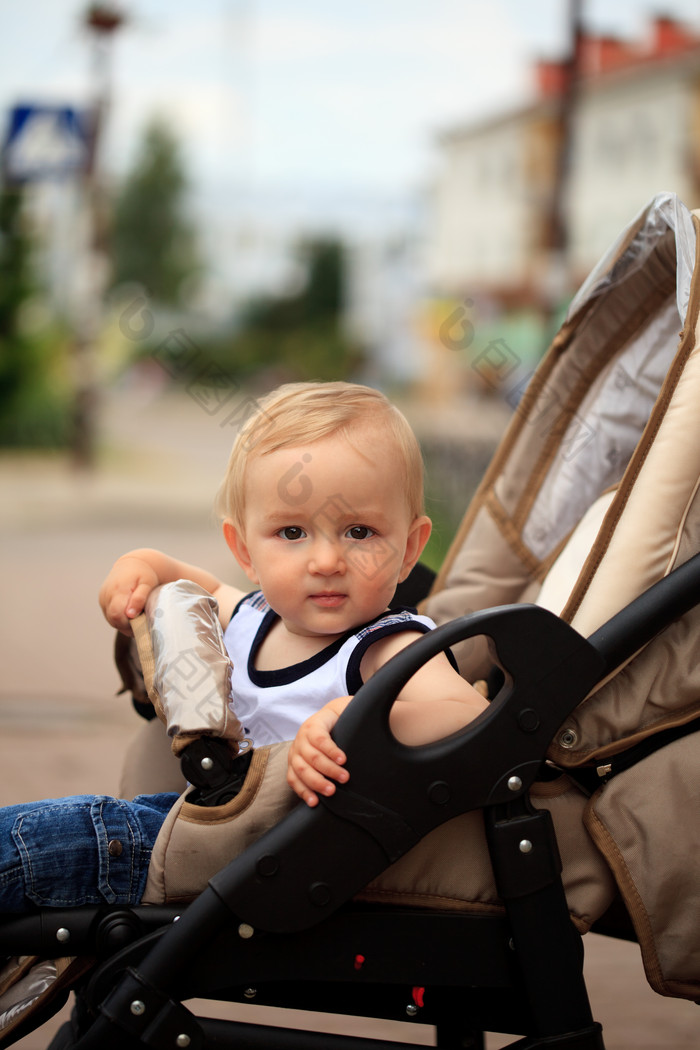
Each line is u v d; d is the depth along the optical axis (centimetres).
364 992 167
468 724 158
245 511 178
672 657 167
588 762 163
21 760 418
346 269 4431
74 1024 187
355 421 174
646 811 161
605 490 224
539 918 153
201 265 4844
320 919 150
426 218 4284
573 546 215
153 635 172
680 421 171
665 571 168
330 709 158
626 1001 274
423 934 155
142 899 159
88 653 621
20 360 2228
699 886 158
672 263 204
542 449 230
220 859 156
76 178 1666
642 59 3183
